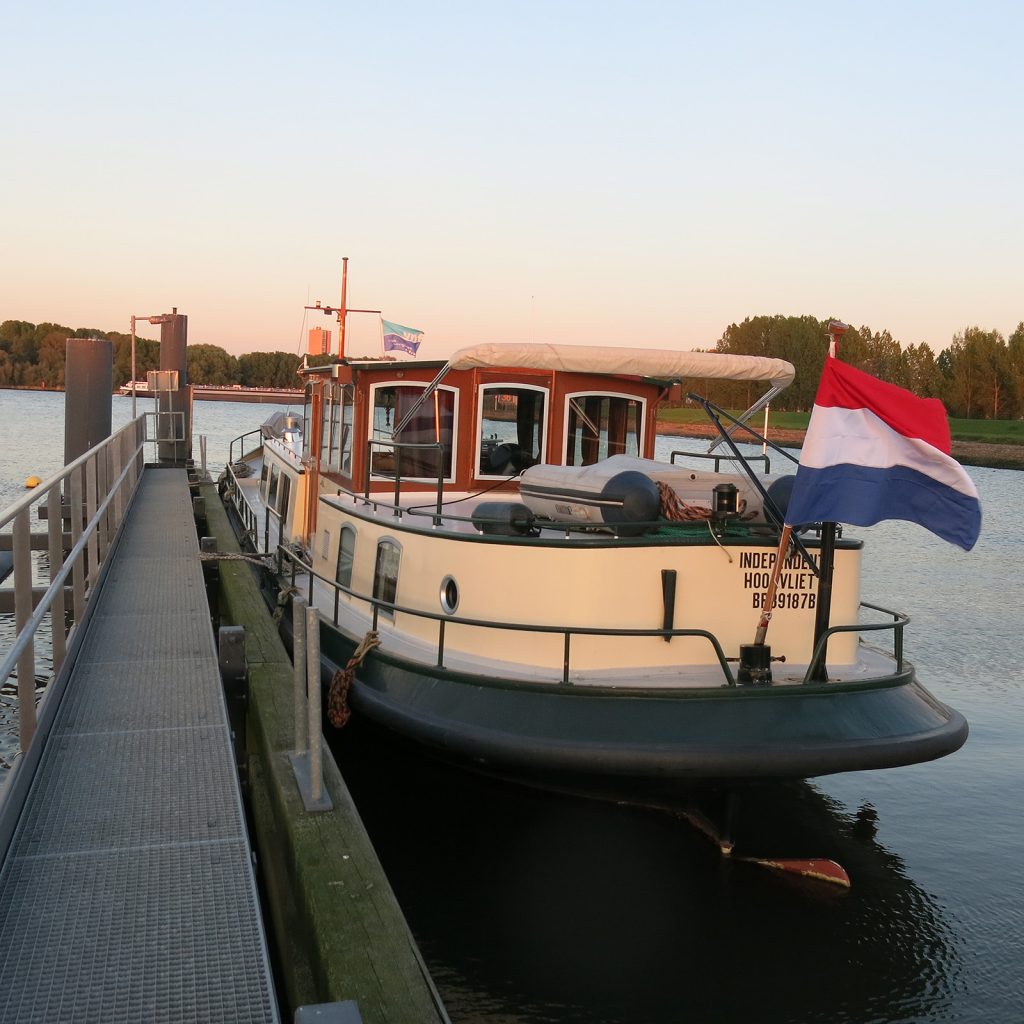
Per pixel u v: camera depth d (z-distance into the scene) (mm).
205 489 20391
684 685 6945
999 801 9508
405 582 8680
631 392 10711
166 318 25922
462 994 6238
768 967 6586
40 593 11812
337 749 9195
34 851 4770
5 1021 3604
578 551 7230
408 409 10391
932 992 6379
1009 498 40844
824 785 9844
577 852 7719
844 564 7566
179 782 5531
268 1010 3717
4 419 67812
